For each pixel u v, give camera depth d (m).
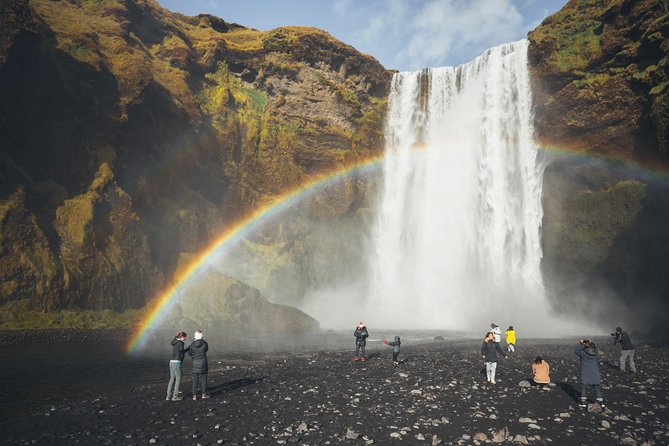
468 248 71.12
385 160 80.75
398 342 23.22
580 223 60.19
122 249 47.78
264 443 10.48
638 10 51.00
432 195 75.44
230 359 28.17
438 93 77.56
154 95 59.38
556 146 61.31
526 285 65.31
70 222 44.69
